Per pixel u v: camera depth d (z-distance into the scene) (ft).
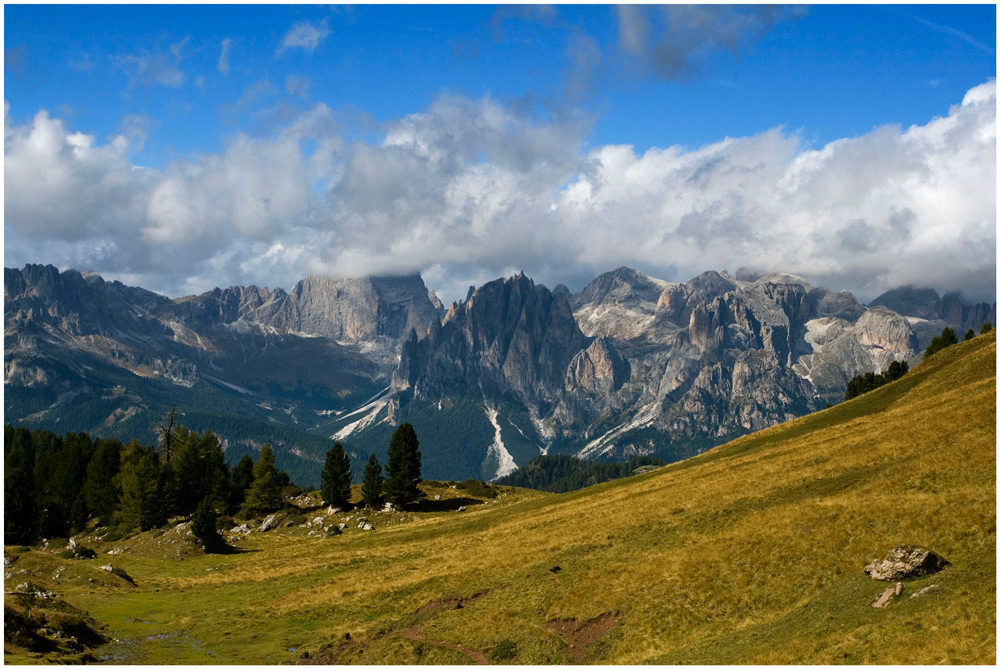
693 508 272.10
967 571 161.07
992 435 233.96
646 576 214.48
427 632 218.38
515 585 240.94
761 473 299.58
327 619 249.14
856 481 242.37
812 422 441.27
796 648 156.76
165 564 388.57
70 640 209.97
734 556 207.72
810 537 201.87
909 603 157.89
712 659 165.17
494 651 198.08
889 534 187.62
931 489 209.77
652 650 178.81
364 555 352.28
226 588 313.94
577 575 234.79
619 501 342.03
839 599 171.01
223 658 214.48
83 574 318.65
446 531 397.39
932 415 291.79
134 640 232.12
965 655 134.51
